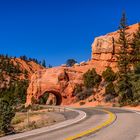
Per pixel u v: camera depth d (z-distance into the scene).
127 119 24.70
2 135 17.17
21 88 123.06
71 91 97.75
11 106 20.67
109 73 89.19
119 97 69.44
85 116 31.16
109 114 32.22
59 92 98.50
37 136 14.70
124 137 13.99
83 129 17.84
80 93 93.31
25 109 71.38
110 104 74.25
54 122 26.33
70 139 13.23
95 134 15.28
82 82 98.50
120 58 74.25
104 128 18.16
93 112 38.31
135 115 29.23
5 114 19.88
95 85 91.12
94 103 81.19
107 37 101.06
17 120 40.78
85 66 104.50
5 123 19.69
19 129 22.17
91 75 93.38
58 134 15.48
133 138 13.58
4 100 20.88
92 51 104.69
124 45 76.00
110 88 79.38
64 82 99.31
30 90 105.44
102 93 84.12
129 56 73.75
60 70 100.88
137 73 64.62
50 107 76.44
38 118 41.38
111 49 98.81
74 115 34.47
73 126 20.19
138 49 74.62
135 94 60.78
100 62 101.31
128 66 72.50
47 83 100.75
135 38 78.00
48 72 103.25
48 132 16.53
